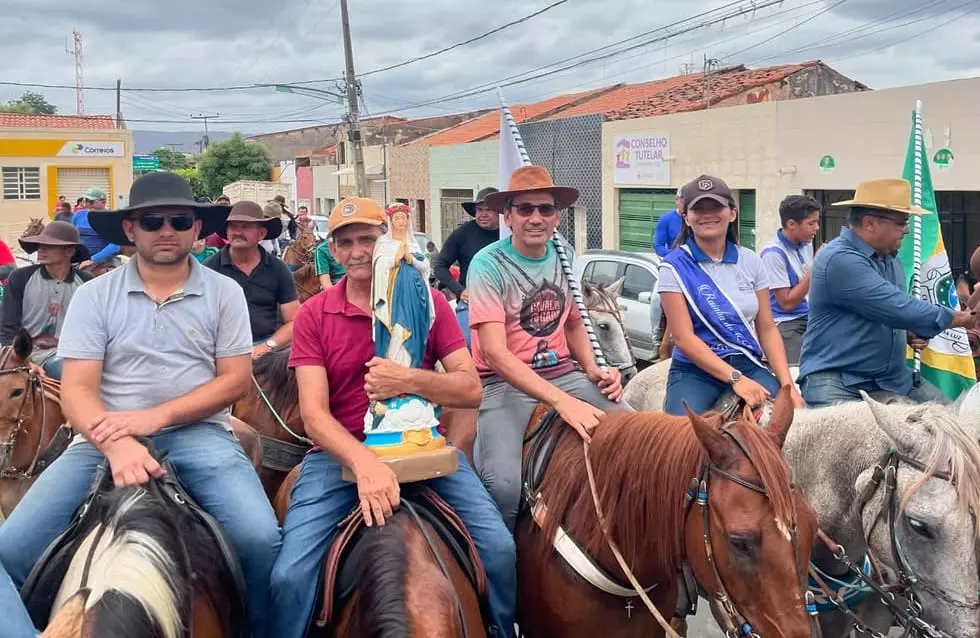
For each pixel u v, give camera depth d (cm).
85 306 362
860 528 368
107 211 385
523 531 390
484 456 414
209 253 921
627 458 342
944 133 1337
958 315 442
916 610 336
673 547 325
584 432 367
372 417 341
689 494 308
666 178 1939
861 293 443
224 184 5359
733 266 477
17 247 3375
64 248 730
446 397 347
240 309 390
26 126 4156
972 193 1338
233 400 381
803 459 381
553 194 423
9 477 568
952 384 536
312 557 336
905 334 479
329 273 890
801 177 1602
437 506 349
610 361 794
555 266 438
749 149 1711
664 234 998
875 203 446
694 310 468
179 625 273
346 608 308
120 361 368
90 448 365
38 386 570
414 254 347
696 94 2311
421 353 349
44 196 4109
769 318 491
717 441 296
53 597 308
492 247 429
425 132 5072
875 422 366
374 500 319
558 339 437
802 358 491
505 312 422
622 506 342
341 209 359
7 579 282
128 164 4272
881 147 1441
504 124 504
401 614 280
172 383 372
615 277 1348
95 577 274
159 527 298
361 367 364
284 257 1199
